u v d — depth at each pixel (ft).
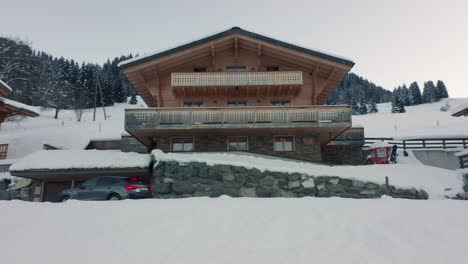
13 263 14.82
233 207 25.09
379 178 48.55
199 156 54.90
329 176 49.47
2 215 22.80
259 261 14.49
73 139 118.21
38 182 62.80
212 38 69.31
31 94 219.41
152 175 55.83
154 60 68.69
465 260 14.49
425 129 154.61
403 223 20.67
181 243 16.89
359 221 21.15
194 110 63.77
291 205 26.40
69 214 22.95
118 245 16.75
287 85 69.46
